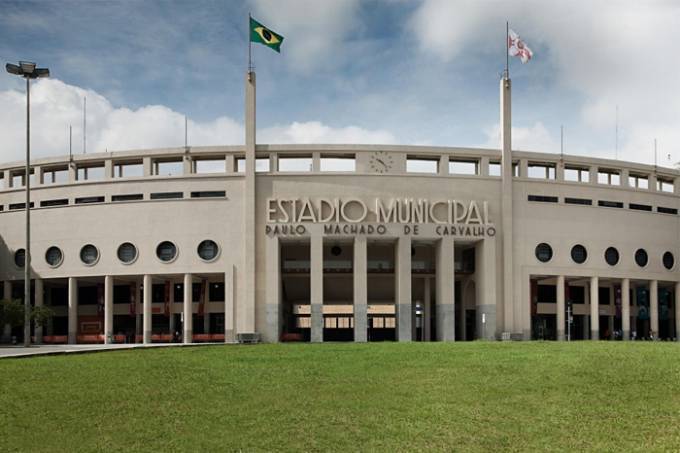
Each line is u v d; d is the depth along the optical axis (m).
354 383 26.36
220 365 31.38
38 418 20.95
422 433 19.23
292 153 67.38
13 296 75.88
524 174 70.12
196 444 18.22
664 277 75.12
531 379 26.73
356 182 66.44
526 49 66.94
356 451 17.69
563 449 17.86
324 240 68.12
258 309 65.06
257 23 65.69
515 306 67.69
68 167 71.38
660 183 81.00
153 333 75.19
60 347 50.44
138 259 66.88
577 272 70.31
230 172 66.88
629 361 30.83
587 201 71.81
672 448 17.88
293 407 22.20
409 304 65.00
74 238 68.62
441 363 31.28
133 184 68.00
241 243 66.00
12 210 71.69
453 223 66.56
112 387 25.48
